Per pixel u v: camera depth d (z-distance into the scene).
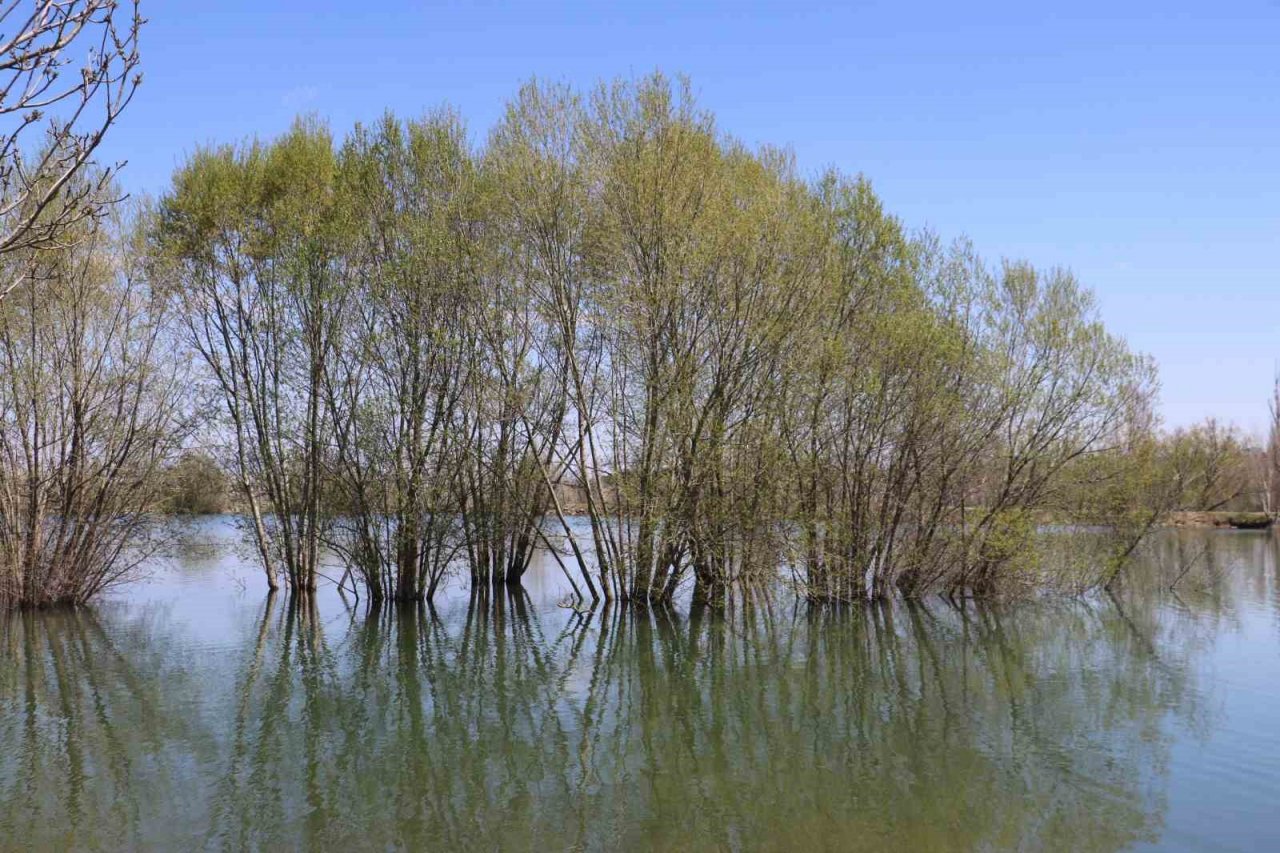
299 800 11.88
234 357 29.20
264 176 28.70
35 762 13.41
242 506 32.06
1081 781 12.20
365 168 28.08
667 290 24.55
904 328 25.84
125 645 22.42
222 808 11.57
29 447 26.59
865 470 27.66
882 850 10.20
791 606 28.03
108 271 26.98
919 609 27.34
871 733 14.77
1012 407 27.14
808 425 26.52
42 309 25.91
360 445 26.83
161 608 28.38
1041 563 27.72
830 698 17.12
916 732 14.74
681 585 28.38
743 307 25.03
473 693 17.62
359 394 27.66
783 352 25.31
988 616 26.11
